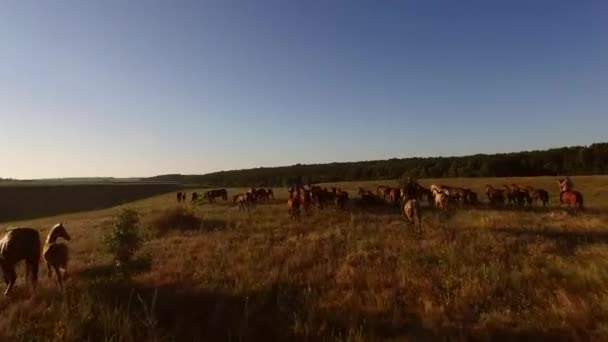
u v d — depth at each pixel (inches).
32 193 3024.1
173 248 557.3
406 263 412.2
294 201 860.6
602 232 572.7
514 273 357.7
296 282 371.6
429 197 1037.2
